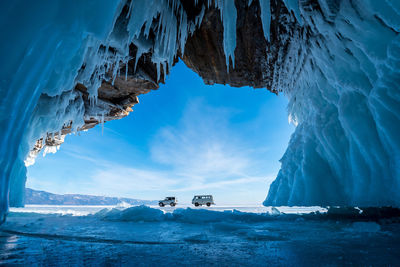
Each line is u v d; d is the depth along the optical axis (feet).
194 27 22.70
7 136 8.77
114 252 8.11
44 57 9.56
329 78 23.68
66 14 9.19
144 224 17.98
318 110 27.20
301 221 19.10
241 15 22.12
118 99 36.94
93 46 19.57
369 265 6.17
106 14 10.43
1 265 6.01
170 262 6.71
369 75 18.90
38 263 6.35
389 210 19.74
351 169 22.72
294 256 7.36
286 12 21.43
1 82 8.02
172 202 78.59
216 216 20.38
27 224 16.22
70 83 20.15
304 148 29.19
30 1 8.29
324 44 22.21
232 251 8.29
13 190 29.66
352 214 21.22
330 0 18.38
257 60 29.35
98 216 23.54
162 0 17.92
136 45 21.98
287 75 32.27
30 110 10.16
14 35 8.07
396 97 16.97
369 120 20.70
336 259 6.84
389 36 16.17
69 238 11.05
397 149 17.35
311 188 26.22
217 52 27.89
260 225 16.62
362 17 17.07
